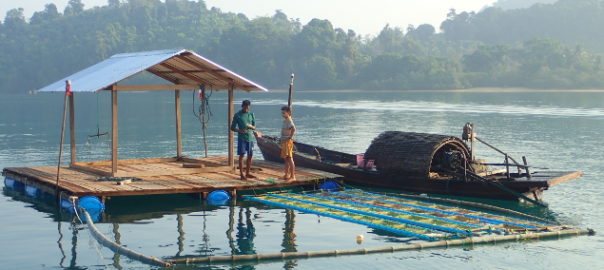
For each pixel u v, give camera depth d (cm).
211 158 2109
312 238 1220
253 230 1284
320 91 17262
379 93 14688
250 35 19688
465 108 6869
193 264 1053
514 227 1291
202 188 1559
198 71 1820
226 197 1577
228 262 1062
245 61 19575
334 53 18525
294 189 1755
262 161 2089
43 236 1238
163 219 1385
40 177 1677
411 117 5306
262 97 11744
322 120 5016
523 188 1585
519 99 9794
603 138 3350
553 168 2244
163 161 2030
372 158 1842
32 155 2745
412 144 1772
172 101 10038
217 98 11131
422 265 1046
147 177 1714
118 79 1630
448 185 1702
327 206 1501
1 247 1158
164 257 1095
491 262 1064
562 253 1120
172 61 1812
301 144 2277
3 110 7181
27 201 1606
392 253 1116
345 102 8988
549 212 1498
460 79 16050
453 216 1395
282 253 1088
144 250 1138
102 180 1622
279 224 1336
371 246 1160
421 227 1297
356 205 1516
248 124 1689
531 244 1179
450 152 1738
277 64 18950
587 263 1060
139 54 1909
